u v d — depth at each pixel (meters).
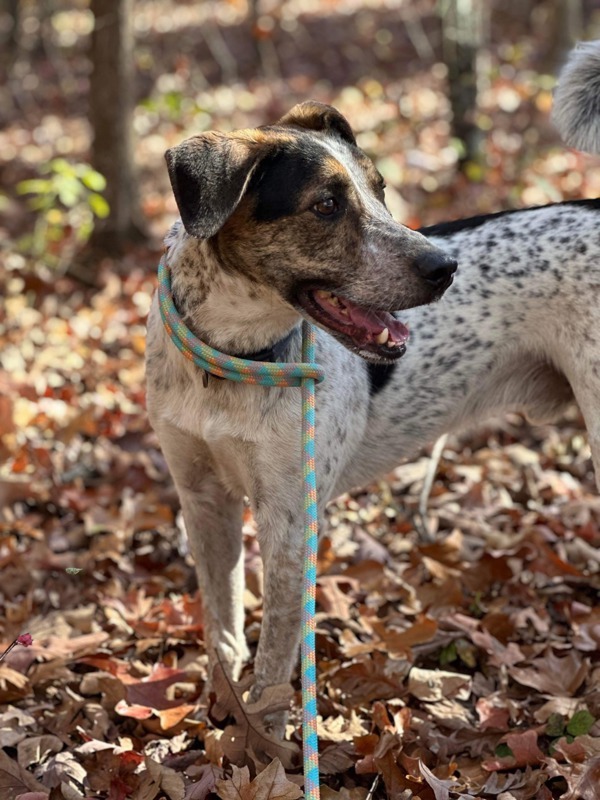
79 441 1.73
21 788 1.00
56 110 4.56
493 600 1.35
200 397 1.04
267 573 1.05
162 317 1.03
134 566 1.43
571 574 1.35
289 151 0.95
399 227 0.96
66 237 2.71
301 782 1.01
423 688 1.16
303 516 1.00
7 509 1.51
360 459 1.18
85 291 2.41
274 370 0.96
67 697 1.15
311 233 0.95
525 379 1.22
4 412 1.70
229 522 1.15
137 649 1.25
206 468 1.11
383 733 1.06
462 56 2.94
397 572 1.42
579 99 1.16
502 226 1.19
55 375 1.94
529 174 2.84
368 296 0.95
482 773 1.04
